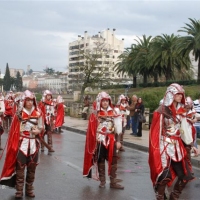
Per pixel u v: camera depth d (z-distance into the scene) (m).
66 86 134.75
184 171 6.48
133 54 53.06
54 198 7.38
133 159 12.37
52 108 13.95
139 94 26.41
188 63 48.91
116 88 59.12
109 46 102.50
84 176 8.41
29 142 7.24
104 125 8.12
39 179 9.04
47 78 154.50
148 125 20.89
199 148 13.28
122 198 7.47
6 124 20.98
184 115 6.63
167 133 6.53
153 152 6.41
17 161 7.17
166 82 50.28
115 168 8.22
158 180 6.38
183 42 42.72
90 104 29.55
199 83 45.81
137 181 9.05
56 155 12.77
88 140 8.28
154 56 46.81
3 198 7.31
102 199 7.37
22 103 7.23
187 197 7.70
